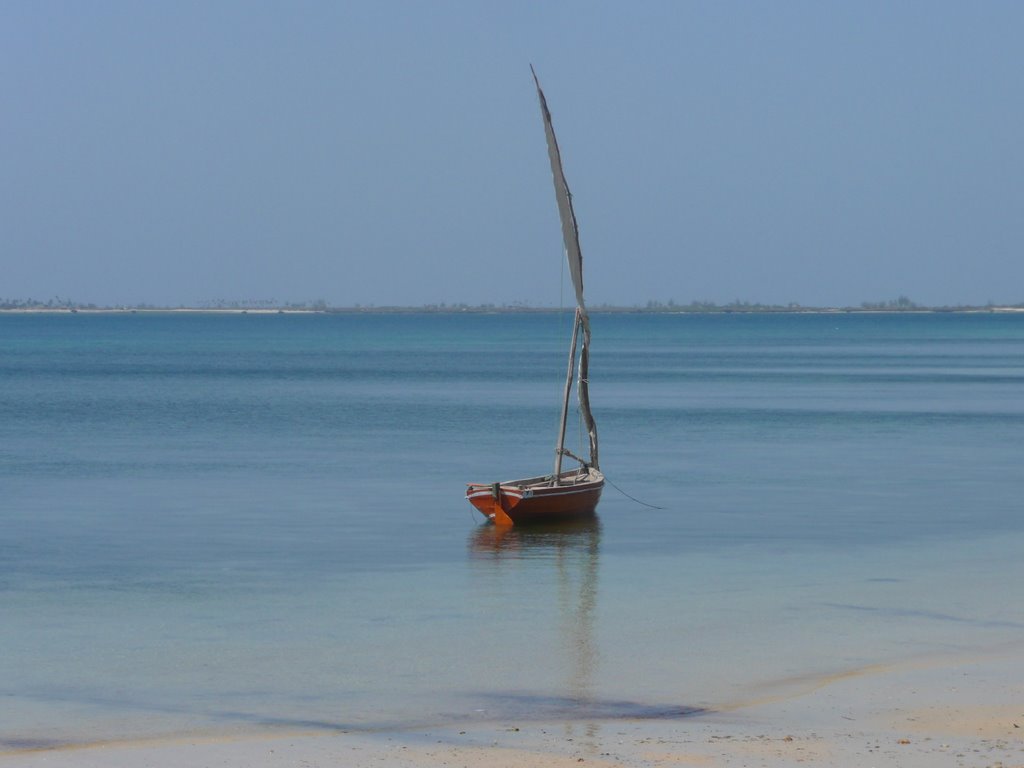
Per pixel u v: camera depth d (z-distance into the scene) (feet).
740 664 100.07
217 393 465.88
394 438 304.71
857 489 215.31
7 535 169.17
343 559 151.64
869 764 72.64
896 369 644.27
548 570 144.15
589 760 73.87
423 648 106.52
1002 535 168.04
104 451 275.80
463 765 73.41
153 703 89.35
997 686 92.12
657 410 390.01
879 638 109.09
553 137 178.29
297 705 88.69
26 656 103.96
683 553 155.12
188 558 152.35
